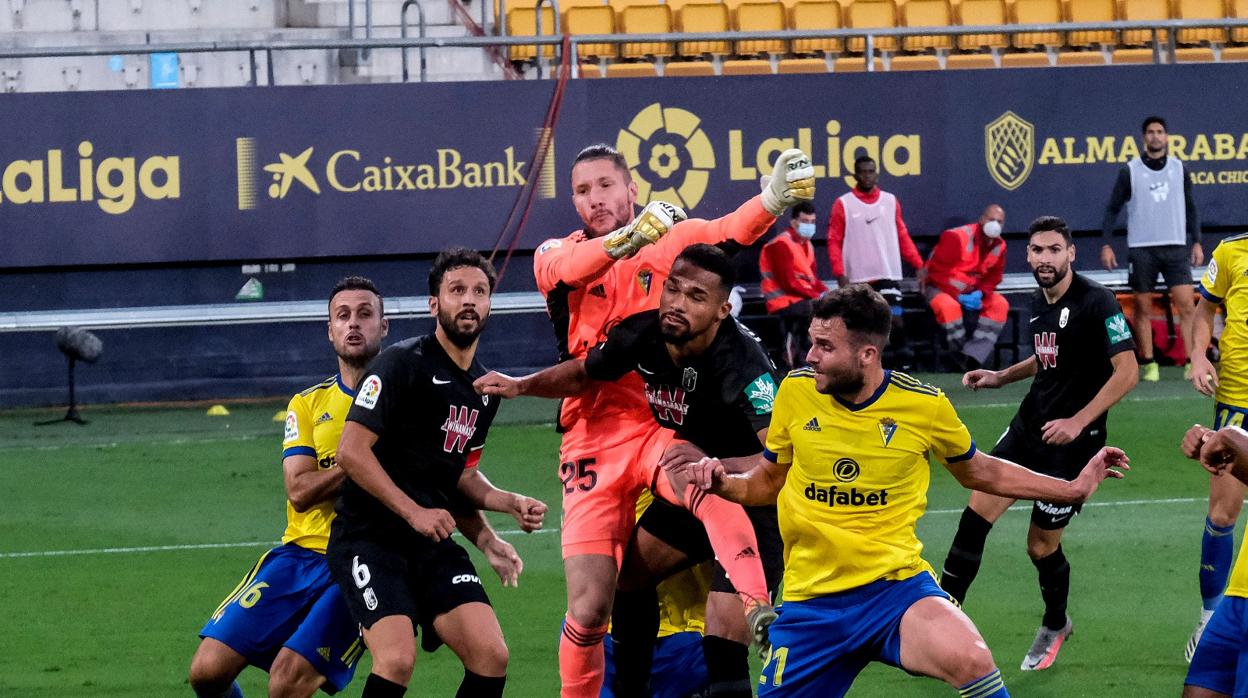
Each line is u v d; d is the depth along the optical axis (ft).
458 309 38.96
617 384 43.93
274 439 95.66
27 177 107.45
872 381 36.35
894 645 36.27
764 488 38.01
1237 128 115.14
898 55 127.85
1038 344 54.03
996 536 71.46
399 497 38.11
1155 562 65.57
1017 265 114.93
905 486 36.70
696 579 47.55
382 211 109.50
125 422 102.63
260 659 41.65
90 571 66.69
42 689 50.16
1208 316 57.21
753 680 50.31
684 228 42.06
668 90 110.42
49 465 89.10
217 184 108.47
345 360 42.11
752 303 113.19
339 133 108.99
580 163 43.86
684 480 40.68
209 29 122.11
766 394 41.06
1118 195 107.45
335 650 40.63
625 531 43.80
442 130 109.40
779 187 39.50
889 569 36.52
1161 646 53.52
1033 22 129.59
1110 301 52.47
